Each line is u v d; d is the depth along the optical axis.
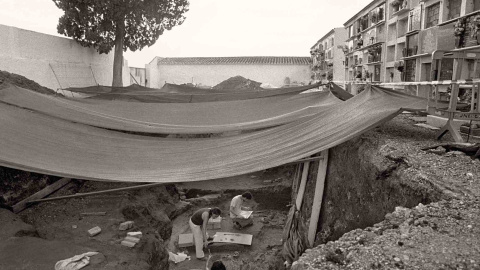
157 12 24.53
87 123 8.01
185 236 8.90
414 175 4.91
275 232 9.67
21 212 6.56
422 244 3.04
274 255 8.12
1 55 16.94
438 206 3.82
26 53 18.64
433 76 7.31
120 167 6.44
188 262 7.96
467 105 8.86
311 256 3.05
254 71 44.62
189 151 7.20
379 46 29.78
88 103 10.71
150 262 5.86
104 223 6.48
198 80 44.69
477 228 3.25
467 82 6.74
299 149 6.07
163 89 18.39
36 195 6.98
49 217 6.55
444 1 18.62
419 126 9.09
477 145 5.85
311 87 12.37
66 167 5.99
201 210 8.16
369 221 5.77
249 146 6.92
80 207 7.11
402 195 4.97
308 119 7.74
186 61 45.41
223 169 6.00
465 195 4.09
